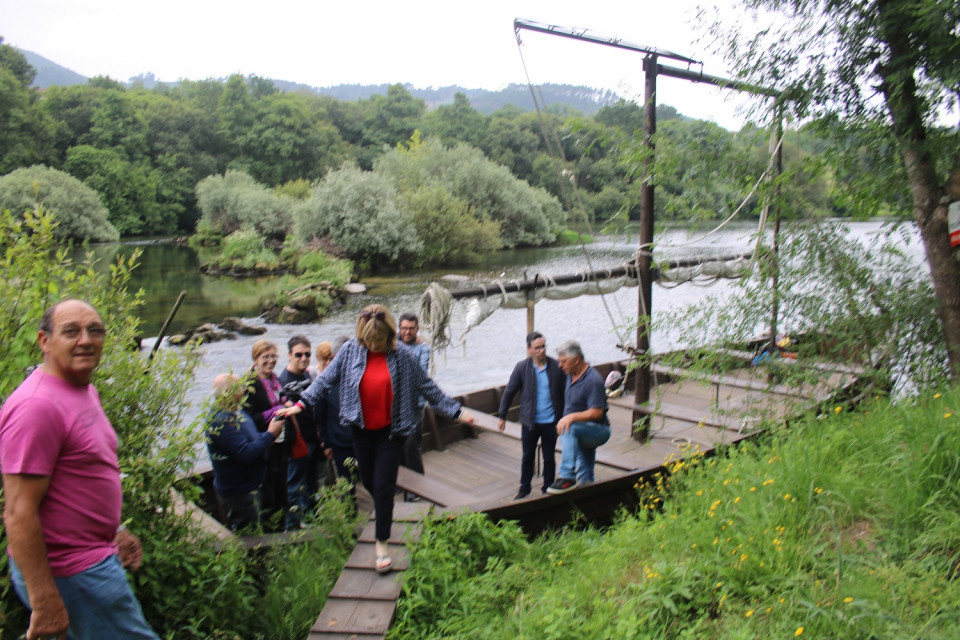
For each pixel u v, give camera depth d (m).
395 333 3.90
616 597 3.38
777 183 6.20
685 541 3.76
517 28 6.42
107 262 34.03
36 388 2.53
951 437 3.89
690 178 6.45
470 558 4.21
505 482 6.38
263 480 4.75
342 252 32.91
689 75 6.91
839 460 4.32
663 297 22.56
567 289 8.20
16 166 55.34
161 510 3.99
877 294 6.55
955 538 3.30
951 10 5.05
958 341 5.91
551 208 50.28
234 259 33.03
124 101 67.06
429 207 35.34
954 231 5.86
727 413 6.85
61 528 2.54
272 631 3.80
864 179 6.77
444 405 4.00
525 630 3.26
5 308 3.41
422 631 3.59
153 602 3.55
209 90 92.81
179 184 68.00
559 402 5.59
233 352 16.12
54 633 2.43
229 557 3.81
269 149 74.38
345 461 5.30
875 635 2.79
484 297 7.63
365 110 99.44
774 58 5.99
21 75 68.25
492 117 97.12
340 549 4.39
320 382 4.02
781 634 2.87
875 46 5.83
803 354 6.56
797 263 6.55
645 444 6.98
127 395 3.74
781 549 3.37
